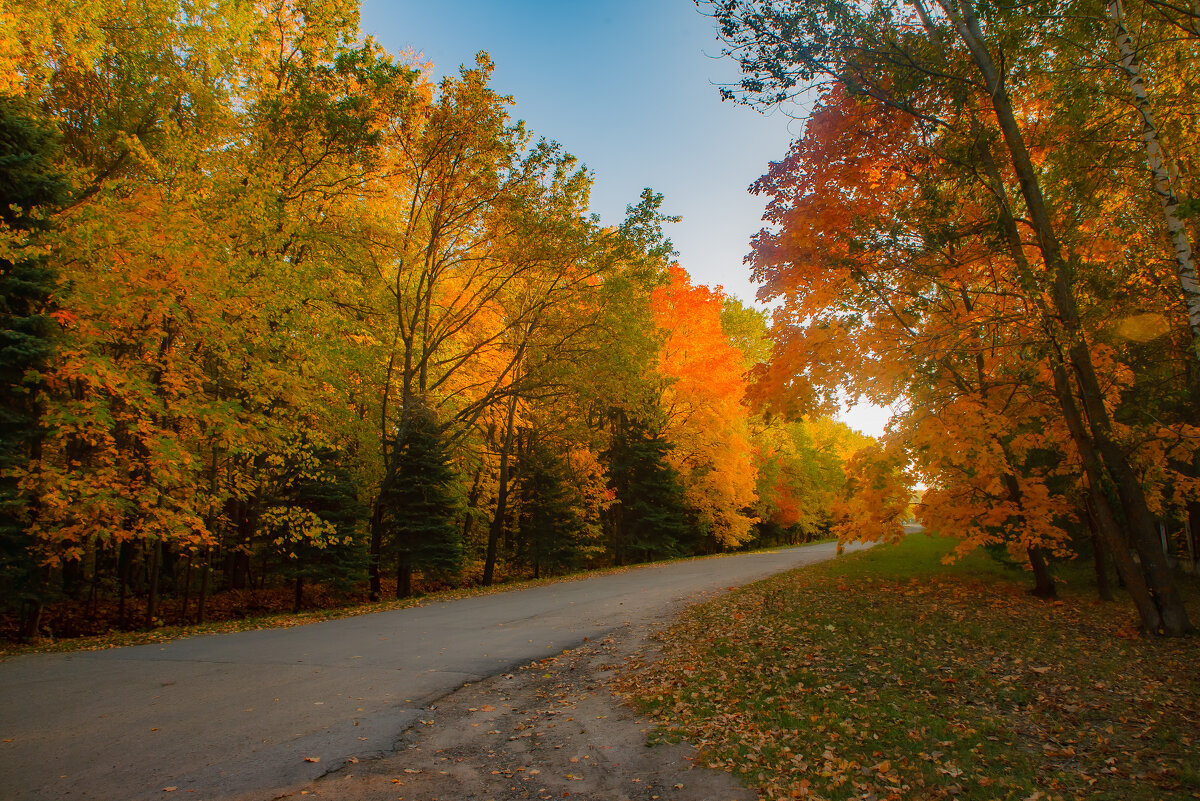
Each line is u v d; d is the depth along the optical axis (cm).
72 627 1373
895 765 451
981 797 399
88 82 1480
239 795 404
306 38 1697
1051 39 924
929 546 2005
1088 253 1059
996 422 1064
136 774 434
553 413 2252
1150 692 617
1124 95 934
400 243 1838
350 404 1898
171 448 1122
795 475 4219
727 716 564
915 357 973
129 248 1151
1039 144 1032
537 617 1158
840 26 880
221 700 615
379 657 819
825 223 1065
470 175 1755
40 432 1121
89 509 1109
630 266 1869
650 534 2873
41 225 1169
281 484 1641
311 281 1420
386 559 1941
